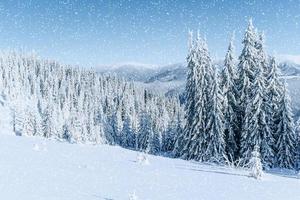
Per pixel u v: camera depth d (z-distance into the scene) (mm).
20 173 21906
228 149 49719
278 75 50906
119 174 25734
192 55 52594
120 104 168625
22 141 45562
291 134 48531
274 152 47688
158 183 23250
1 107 174000
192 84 52062
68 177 22328
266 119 48312
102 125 136500
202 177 28344
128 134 122812
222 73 52094
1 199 15367
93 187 19875
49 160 29391
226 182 26484
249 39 51375
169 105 169500
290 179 33688
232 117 50188
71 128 97688
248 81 51031
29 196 16281
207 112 49594
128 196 18172
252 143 47031
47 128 104062
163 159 42875
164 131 101438
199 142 49250
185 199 18797
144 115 99125
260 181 28875
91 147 49312
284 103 49000
